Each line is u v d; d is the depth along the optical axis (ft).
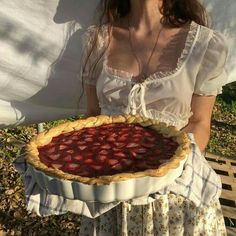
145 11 5.53
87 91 6.11
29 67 7.53
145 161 4.22
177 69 5.27
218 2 7.48
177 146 4.50
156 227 5.10
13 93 7.72
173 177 4.08
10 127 8.13
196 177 4.58
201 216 5.16
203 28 5.37
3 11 7.18
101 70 5.81
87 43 5.94
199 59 5.26
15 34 7.32
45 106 7.98
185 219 5.15
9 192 9.96
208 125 5.49
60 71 7.63
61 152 4.43
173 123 5.33
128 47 5.66
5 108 7.82
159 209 5.04
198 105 5.49
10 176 10.45
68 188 3.90
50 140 4.70
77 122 4.95
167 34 5.53
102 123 5.05
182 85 5.26
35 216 9.42
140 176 3.83
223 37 5.36
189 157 4.66
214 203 5.32
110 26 5.79
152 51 5.54
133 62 5.57
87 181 3.81
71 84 7.77
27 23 7.28
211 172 4.71
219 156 11.93
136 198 4.02
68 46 7.43
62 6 7.20
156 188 3.97
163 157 4.29
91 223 5.68
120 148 4.44
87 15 7.23
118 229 5.30
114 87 5.47
